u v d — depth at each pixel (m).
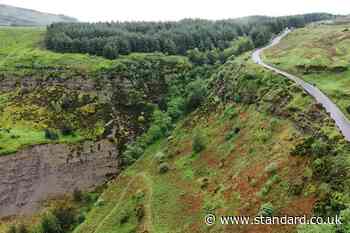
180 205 66.69
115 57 143.00
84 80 126.44
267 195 51.81
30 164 93.38
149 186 79.19
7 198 86.62
